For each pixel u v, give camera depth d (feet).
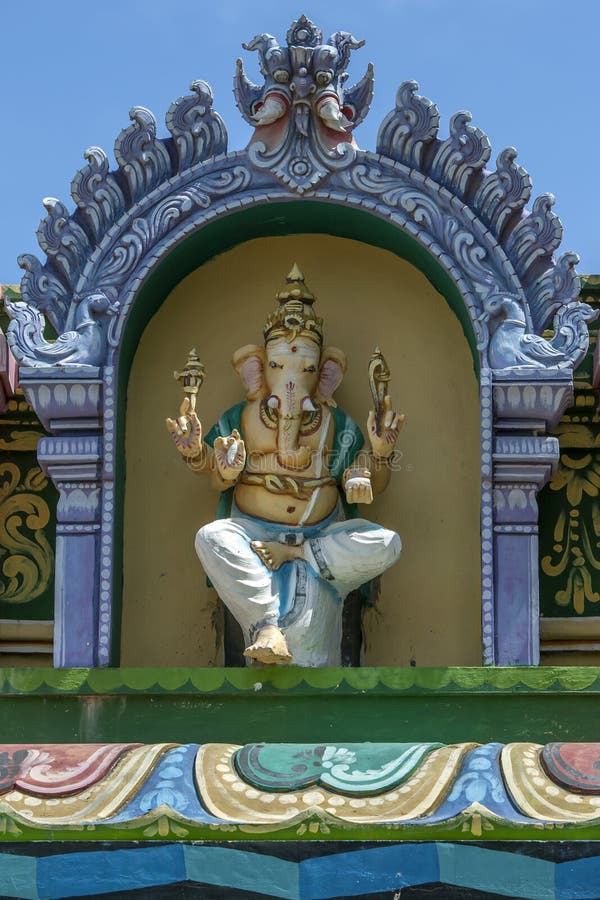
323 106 31.07
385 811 24.13
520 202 30.76
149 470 31.58
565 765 24.80
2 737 28.04
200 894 23.72
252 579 28.99
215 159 31.30
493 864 23.53
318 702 28.04
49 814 24.35
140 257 30.99
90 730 28.07
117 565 30.45
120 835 23.94
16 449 33.27
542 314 30.55
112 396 30.27
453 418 31.71
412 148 31.09
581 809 23.95
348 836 23.75
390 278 32.55
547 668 28.02
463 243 30.78
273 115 31.12
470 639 30.71
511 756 25.13
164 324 32.35
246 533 29.50
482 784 24.47
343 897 23.56
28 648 32.63
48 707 28.17
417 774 24.79
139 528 31.32
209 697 28.12
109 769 25.22
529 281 30.71
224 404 32.09
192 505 31.50
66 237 30.91
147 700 28.14
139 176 31.19
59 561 29.81
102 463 30.09
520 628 29.35
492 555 29.60
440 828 23.66
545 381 29.84
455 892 23.50
